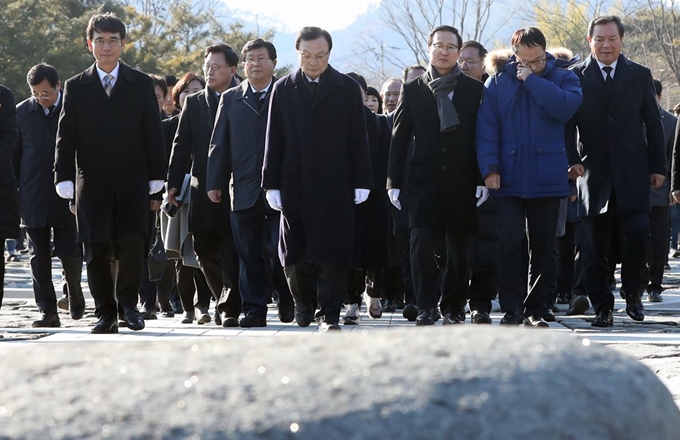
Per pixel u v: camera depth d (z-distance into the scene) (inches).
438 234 428.5
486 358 110.4
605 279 460.4
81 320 532.4
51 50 2485.2
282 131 421.7
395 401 103.0
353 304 500.1
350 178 420.5
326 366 108.9
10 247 1136.2
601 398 109.4
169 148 544.4
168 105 590.6
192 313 516.1
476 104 425.1
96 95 417.4
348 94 419.8
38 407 102.7
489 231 457.1
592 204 457.1
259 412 101.1
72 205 432.8
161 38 3154.5
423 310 426.0
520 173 417.7
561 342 117.5
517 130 419.8
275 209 422.6
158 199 435.5
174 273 569.0
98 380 108.1
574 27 2529.5
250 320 455.5
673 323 471.2
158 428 99.3
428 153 423.5
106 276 424.5
